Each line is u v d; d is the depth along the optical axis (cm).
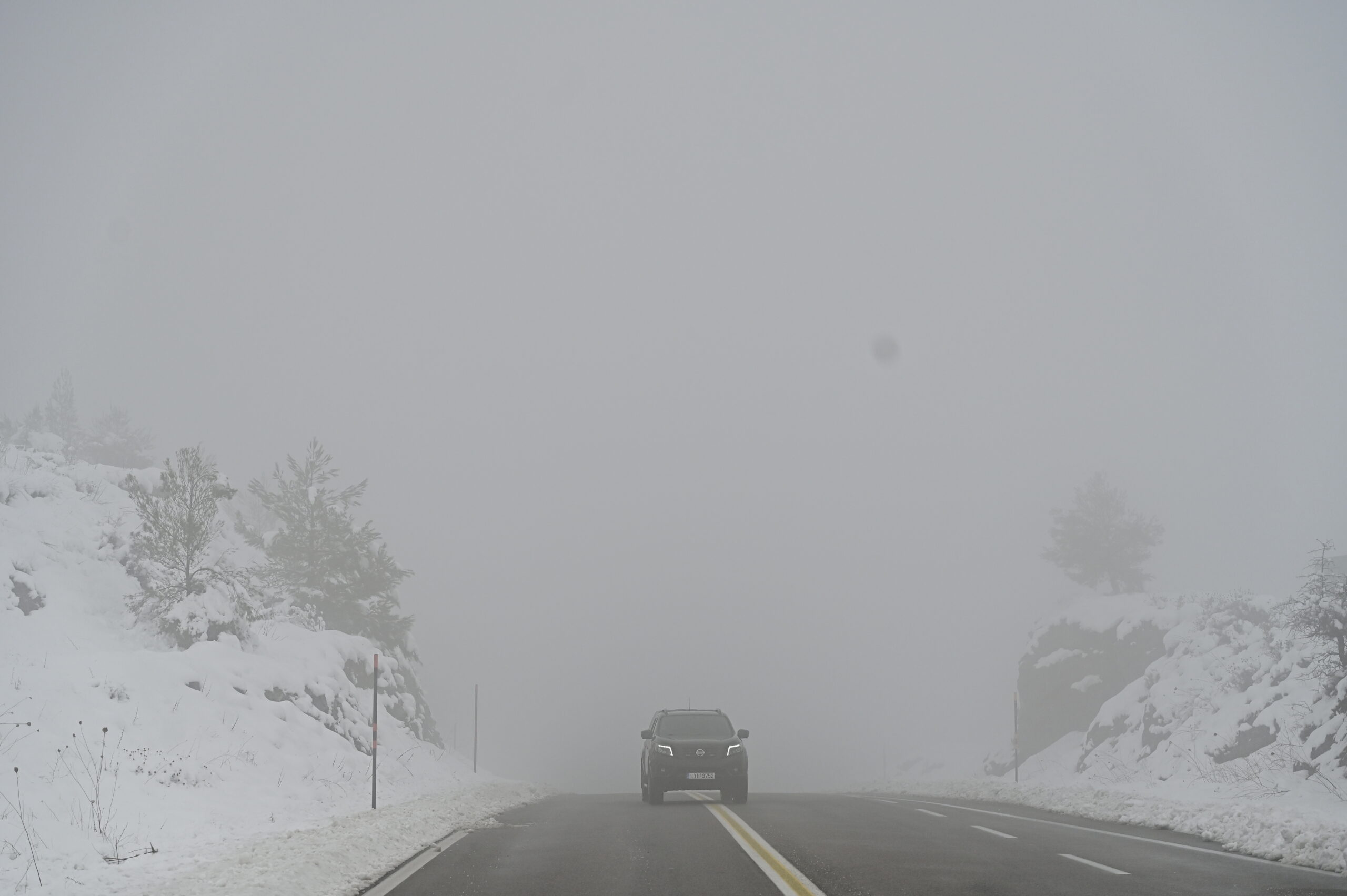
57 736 1664
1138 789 2406
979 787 2767
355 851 1219
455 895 997
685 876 1113
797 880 1078
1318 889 1015
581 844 1412
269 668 2497
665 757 2341
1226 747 2562
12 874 1051
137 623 2478
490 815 1948
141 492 2622
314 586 3631
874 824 1698
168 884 966
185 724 1991
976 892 1002
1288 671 2636
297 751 2225
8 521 2523
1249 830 1405
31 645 2105
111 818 1410
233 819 1585
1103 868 1163
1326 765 2045
